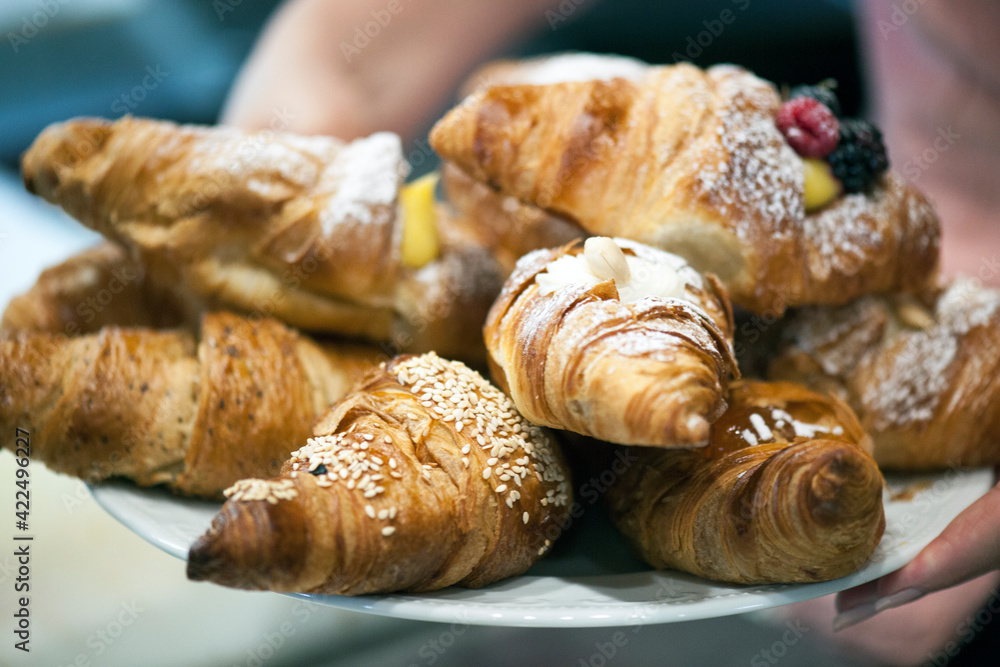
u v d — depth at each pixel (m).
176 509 0.49
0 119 0.75
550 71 0.58
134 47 0.76
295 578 0.41
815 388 0.52
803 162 0.51
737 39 0.79
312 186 0.52
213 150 0.52
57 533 0.55
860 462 0.42
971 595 0.60
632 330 0.42
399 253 0.53
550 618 0.42
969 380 0.51
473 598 0.44
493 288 0.54
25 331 0.53
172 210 0.52
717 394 0.42
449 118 0.51
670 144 0.49
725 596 0.44
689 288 0.46
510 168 0.50
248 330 0.51
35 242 0.70
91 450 0.48
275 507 0.41
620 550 0.48
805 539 0.42
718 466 0.45
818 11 0.77
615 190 0.49
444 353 0.54
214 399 0.49
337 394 0.51
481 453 0.44
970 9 0.62
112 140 0.53
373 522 0.42
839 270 0.50
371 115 0.74
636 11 0.79
